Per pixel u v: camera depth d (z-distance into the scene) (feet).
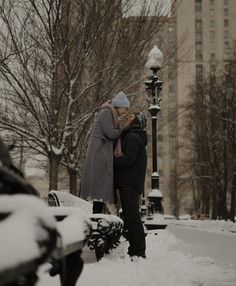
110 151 24.29
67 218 9.70
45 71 52.90
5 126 55.62
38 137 55.88
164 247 35.35
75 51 52.70
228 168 138.41
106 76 54.60
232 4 381.19
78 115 55.72
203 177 156.25
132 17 54.90
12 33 49.34
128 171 24.30
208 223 120.78
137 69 57.62
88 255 28.02
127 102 25.26
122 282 17.25
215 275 21.06
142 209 81.00
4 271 4.51
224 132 134.51
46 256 5.39
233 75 133.39
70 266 9.87
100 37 53.93
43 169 80.23
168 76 68.69
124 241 36.27
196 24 369.09
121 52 54.13
